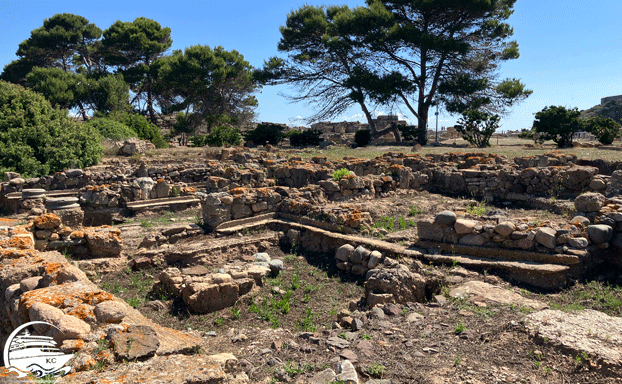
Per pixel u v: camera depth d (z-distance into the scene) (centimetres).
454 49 3250
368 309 610
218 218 1010
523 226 728
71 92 4059
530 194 1231
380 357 418
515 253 701
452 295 600
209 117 4166
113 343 343
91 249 815
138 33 4806
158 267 816
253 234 996
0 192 1358
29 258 577
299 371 392
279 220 1044
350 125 5388
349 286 736
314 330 577
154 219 1170
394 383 366
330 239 902
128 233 987
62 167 1812
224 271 740
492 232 734
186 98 4603
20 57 5172
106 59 4903
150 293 709
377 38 3397
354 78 3419
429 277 671
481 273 693
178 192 1355
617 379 370
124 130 2608
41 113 1959
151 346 348
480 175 1315
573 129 2884
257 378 381
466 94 3459
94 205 1201
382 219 1023
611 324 470
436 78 3691
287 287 741
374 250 809
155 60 4872
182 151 2470
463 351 430
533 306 551
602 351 402
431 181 1453
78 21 5109
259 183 1489
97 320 390
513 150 2528
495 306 551
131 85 5081
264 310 651
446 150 2636
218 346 474
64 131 1945
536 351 422
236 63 4456
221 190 1425
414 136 3722
